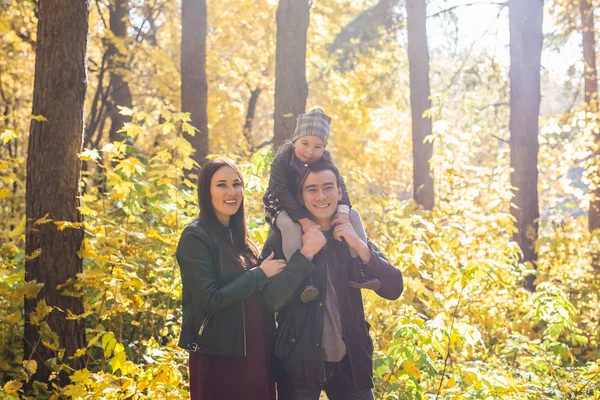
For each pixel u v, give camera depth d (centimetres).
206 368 310
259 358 316
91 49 1770
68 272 463
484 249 775
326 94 1959
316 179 333
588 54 1639
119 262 450
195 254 310
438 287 675
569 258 1049
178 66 1788
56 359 446
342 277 332
